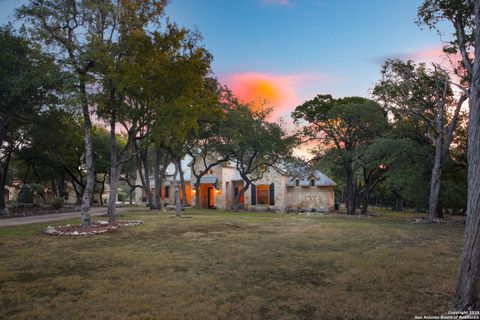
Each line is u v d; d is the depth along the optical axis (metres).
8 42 22.31
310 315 5.16
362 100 37.59
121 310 5.33
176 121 16.53
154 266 8.21
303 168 38.72
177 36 17.45
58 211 29.08
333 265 8.35
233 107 30.53
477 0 5.20
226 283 6.79
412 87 24.50
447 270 7.84
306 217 26.03
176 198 24.06
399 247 11.09
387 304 5.60
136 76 15.30
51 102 25.09
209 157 44.31
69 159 38.28
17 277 7.23
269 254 9.75
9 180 51.12
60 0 15.27
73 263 8.52
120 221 19.09
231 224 18.61
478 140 4.86
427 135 25.17
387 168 33.31
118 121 18.41
